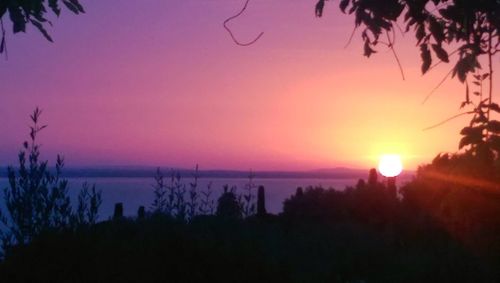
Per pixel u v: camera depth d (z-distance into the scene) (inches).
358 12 264.4
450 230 556.1
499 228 433.1
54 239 373.7
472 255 556.4
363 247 730.2
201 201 493.7
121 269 380.8
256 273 426.0
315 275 525.3
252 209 510.9
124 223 443.5
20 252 371.2
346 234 796.0
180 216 464.4
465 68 264.5
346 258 689.0
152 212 467.2
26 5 231.9
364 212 1070.4
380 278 663.8
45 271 366.3
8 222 374.9
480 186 272.4
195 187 637.9
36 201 378.0
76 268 371.2
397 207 968.9
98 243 386.6
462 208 291.7
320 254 642.2
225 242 432.8
